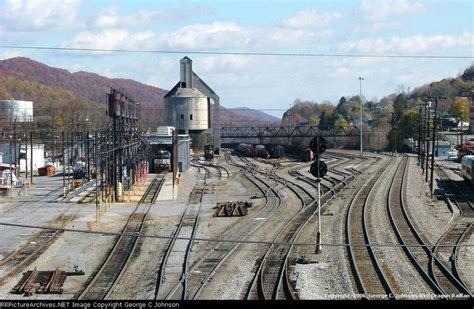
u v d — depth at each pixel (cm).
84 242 3453
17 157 8144
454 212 4581
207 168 9850
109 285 2497
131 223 4200
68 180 7044
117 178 5528
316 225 3978
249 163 10975
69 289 2434
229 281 2508
